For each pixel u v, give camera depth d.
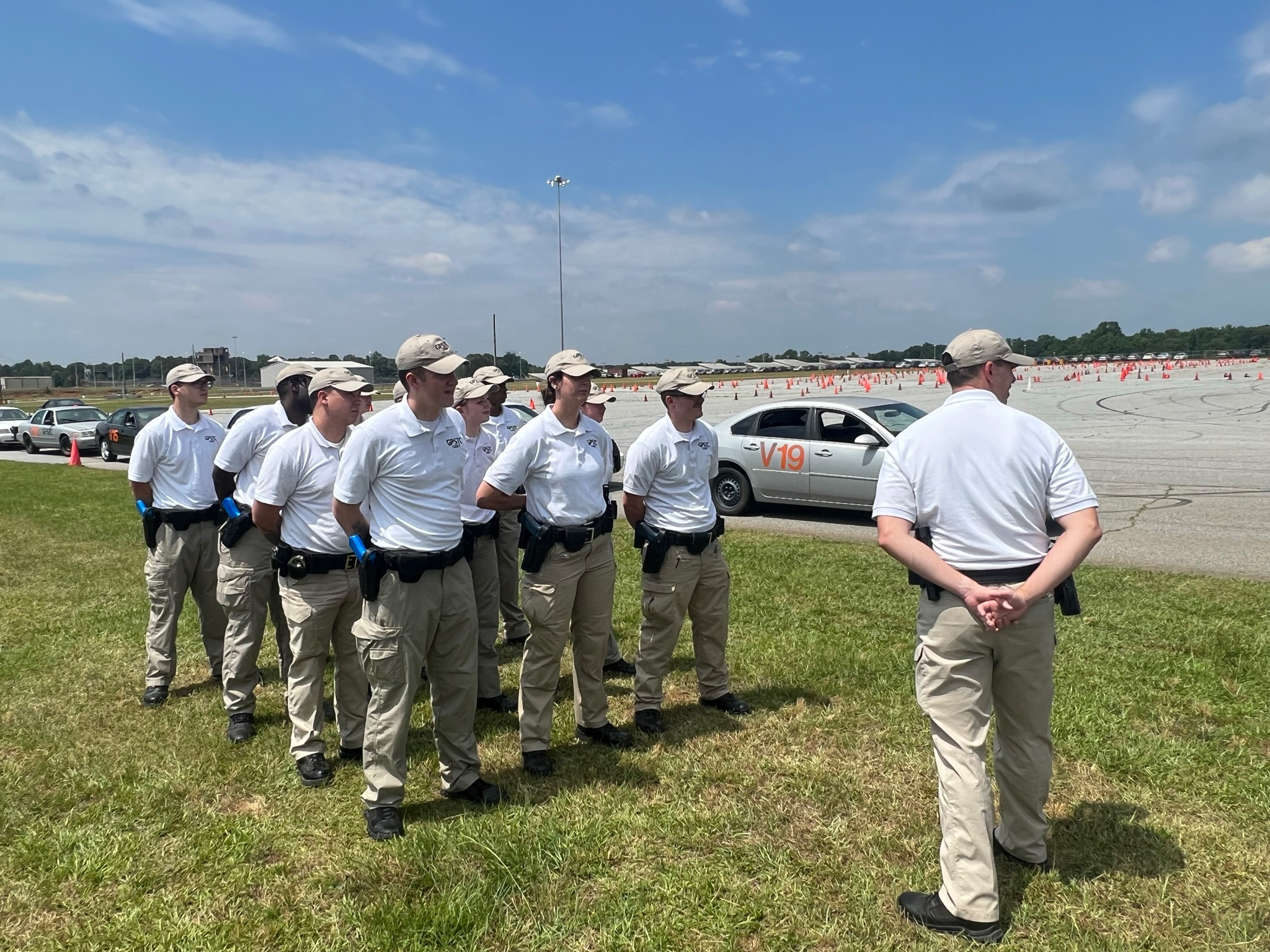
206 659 5.32
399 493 3.13
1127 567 6.86
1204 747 3.64
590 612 3.82
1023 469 2.46
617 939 2.52
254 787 3.58
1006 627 2.47
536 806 3.36
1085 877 2.78
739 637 5.39
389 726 3.17
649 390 52.66
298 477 3.54
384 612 3.12
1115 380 47.81
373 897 2.76
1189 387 38.38
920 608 2.61
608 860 2.94
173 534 4.59
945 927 2.52
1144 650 4.86
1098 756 3.57
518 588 5.68
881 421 9.61
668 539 3.98
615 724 4.20
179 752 3.92
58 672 5.07
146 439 4.52
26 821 3.31
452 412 3.84
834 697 4.41
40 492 14.19
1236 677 4.39
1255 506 9.45
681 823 3.18
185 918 2.67
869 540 8.64
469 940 2.52
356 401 3.61
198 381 4.61
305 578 3.58
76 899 2.78
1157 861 2.87
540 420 3.68
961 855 2.50
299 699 3.65
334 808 3.38
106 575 7.80
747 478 10.32
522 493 3.74
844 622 5.70
